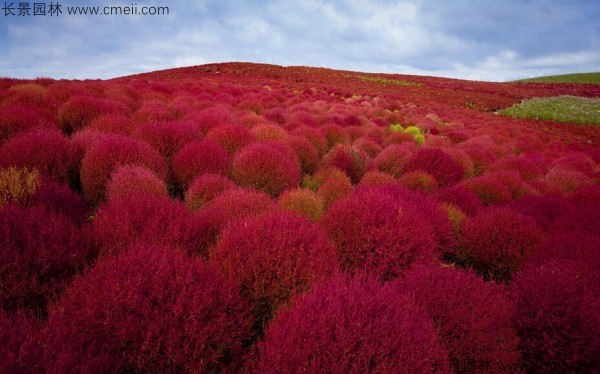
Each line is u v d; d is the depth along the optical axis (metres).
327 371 1.98
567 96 45.88
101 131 7.07
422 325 2.34
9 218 2.86
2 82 12.77
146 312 2.19
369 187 5.83
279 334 2.23
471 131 19.92
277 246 3.02
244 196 4.62
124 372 2.15
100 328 2.16
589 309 3.04
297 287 2.91
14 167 4.59
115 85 14.16
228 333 2.42
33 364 1.83
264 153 6.21
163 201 3.81
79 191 5.67
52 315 2.22
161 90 17.84
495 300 3.03
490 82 62.34
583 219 5.70
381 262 3.79
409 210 4.37
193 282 2.44
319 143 10.13
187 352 2.19
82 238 3.18
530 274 3.52
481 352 2.74
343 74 52.34
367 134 13.38
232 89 20.42
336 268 3.05
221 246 3.18
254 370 2.25
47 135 5.56
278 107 16.53
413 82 51.78
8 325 2.01
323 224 4.14
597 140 23.70
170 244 3.25
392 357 2.04
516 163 10.28
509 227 4.77
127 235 3.28
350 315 2.19
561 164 11.83
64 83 14.59
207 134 7.80
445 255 5.29
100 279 2.43
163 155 6.75
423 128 18.66
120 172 4.83
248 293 2.94
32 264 2.74
